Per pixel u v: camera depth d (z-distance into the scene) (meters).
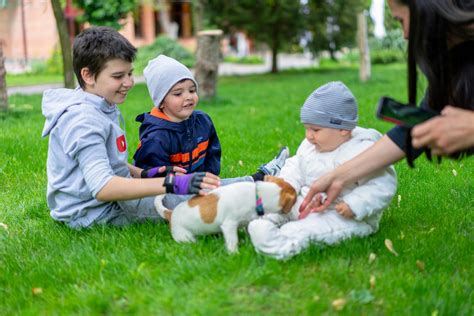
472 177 4.34
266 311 2.24
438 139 2.23
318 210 2.77
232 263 2.61
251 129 6.84
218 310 2.22
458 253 2.84
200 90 10.31
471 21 2.15
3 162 5.08
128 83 3.33
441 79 2.40
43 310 2.39
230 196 2.78
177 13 31.67
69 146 3.06
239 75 19.95
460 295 2.38
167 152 3.46
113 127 3.23
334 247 2.79
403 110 2.36
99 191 2.95
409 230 3.17
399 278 2.49
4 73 8.34
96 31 3.33
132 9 11.80
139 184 2.89
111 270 2.67
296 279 2.48
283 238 2.71
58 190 3.29
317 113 2.84
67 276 2.66
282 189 2.79
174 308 2.27
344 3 19.73
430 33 2.27
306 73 19.97
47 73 21.02
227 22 19.17
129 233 3.11
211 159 3.82
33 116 8.32
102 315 2.30
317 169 2.96
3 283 2.69
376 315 2.23
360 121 7.26
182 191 2.85
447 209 3.57
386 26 9.67
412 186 4.09
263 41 20.06
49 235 3.22
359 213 2.77
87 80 3.29
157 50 18.62
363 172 2.68
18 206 3.85
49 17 25.02
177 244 2.88
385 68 20.38
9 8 24.81
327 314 2.23
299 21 19.47
